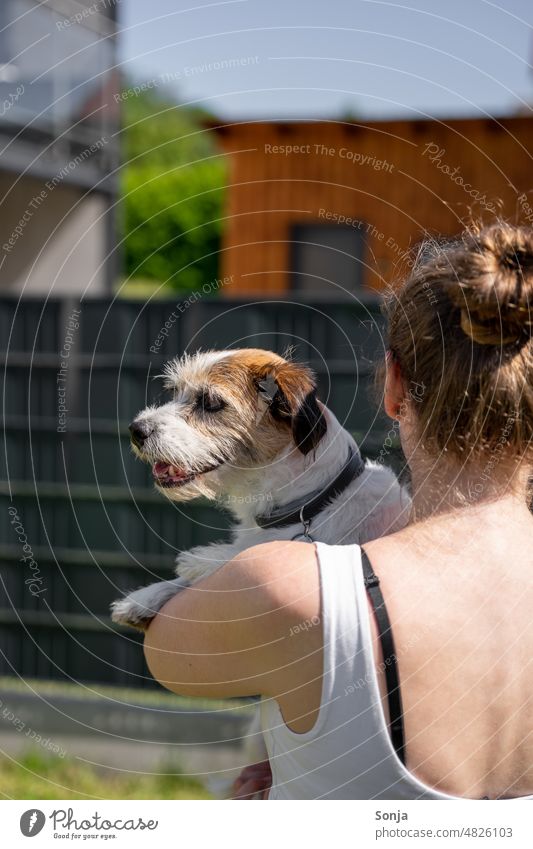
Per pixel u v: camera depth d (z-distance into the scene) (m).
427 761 1.84
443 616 1.88
